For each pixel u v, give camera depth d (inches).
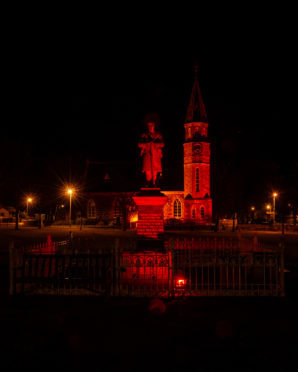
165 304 403.2
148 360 267.3
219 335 314.3
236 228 2132.1
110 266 438.0
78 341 301.6
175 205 2487.7
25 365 259.6
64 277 438.0
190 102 2389.3
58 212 2955.2
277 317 361.1
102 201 2669.8
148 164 708.0
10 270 437.1
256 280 551.8
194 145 2340.1
